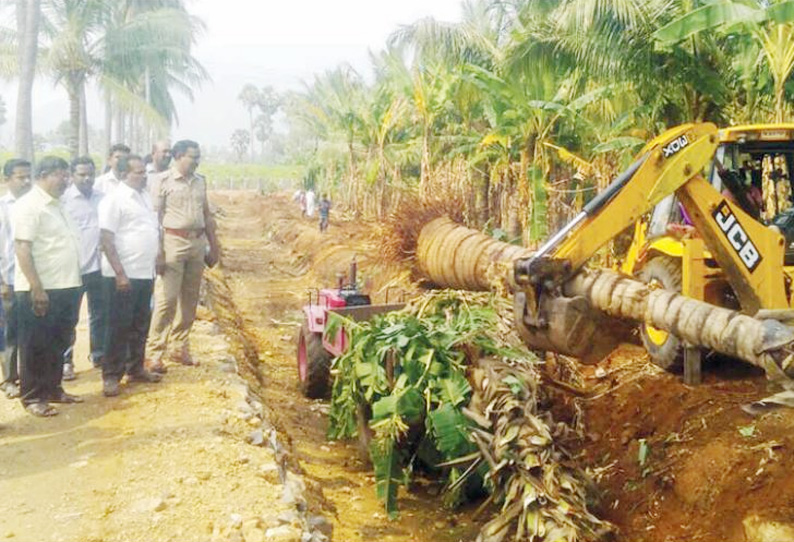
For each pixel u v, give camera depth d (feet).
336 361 23.91
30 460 17.66
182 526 14.85
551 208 50.55
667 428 19.70
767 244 19.15
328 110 108.27
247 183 209.97
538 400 21.34
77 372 24.63
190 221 23.66
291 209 121.19
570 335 17.24
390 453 20.07
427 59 60.49
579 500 16.84
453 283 31.99
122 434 19.19
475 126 66.18
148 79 101.30
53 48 70.64
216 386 23.22
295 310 48.96
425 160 65.31
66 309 20.42
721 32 35.29
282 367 34.86
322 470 23.12
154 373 23.66
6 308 21.79
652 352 22.36
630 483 18.74
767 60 36.65
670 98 38.83
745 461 16.79
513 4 62.34
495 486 17.99
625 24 34.83
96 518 14.97
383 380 21.35
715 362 21.88
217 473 17.28
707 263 21.59
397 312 23.36
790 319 15.34
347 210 104.01
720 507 16.38
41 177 19.80
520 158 53.21
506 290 24.84
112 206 21.49
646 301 16.76
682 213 22.80
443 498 20.76
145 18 75.46
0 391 22.77
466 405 19.53
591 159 48.52
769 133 20.57
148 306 22.81
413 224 34.63
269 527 15.08
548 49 40.83
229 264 69.72
